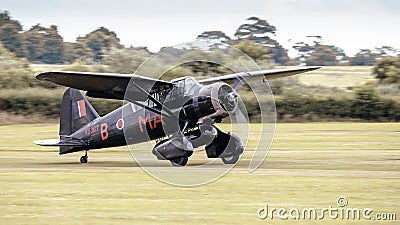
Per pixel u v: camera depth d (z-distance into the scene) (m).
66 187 35.66
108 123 47.56
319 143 62.09
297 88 98.50
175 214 28.53
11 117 93.56
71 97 49.31
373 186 35.00
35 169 44.19
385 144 60.97
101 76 40.84
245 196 32.50
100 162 49.41
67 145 48.50
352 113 94.31
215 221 27.23
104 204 30.75
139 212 28.98
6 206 30.38
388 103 93.94
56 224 26.81
